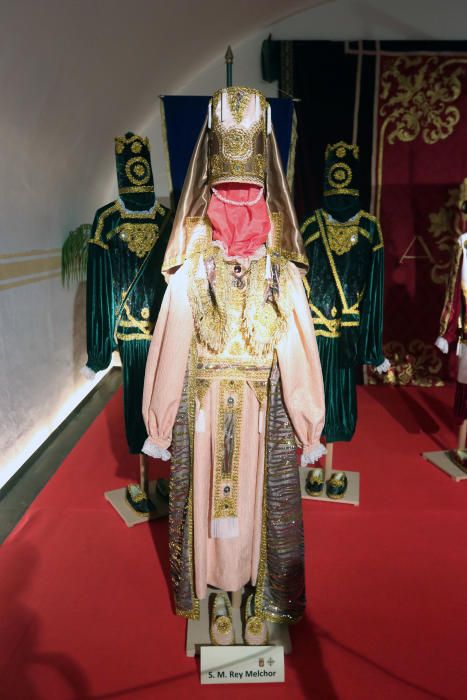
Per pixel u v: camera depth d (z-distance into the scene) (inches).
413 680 71.4
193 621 78.7
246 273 65.1
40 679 71.4
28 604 84.4
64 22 107.0
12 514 111.3
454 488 120.3
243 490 72.8
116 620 81.6
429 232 181.6
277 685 70.9
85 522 106.2
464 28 173.8
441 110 174.2
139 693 69.6
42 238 140.3
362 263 104.7
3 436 119.9
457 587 89.3
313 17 175.6
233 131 61.0
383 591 88.1
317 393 68.6
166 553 97.4
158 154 191.3
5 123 110.0
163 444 69.5
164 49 153.5
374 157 178.4
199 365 68.4
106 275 96.9
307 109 176.2
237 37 173.9
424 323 187.0
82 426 155.4
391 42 172.2
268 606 76.5
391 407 168.1
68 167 149.8
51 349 147.4
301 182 179.9
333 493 113.5
